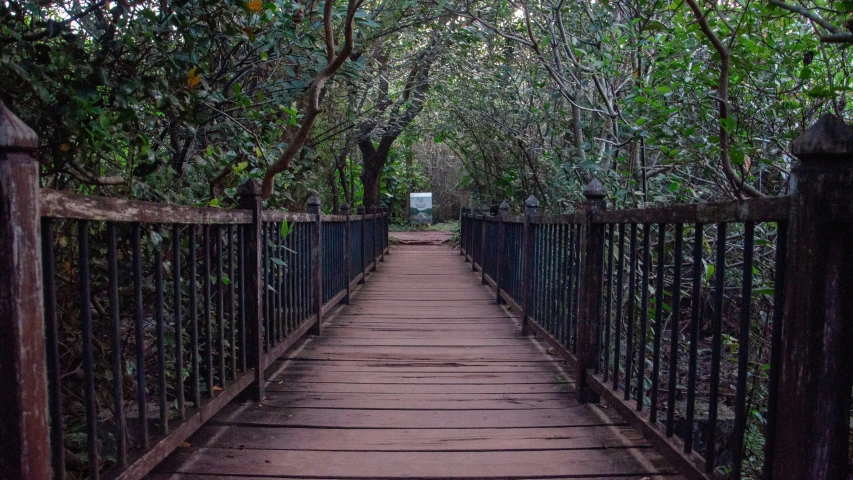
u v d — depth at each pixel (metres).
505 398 3.14
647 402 3.33
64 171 2.20
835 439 1.29
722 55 2.54
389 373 3.60
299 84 3.91
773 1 2.02
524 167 8.16
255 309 3.00
